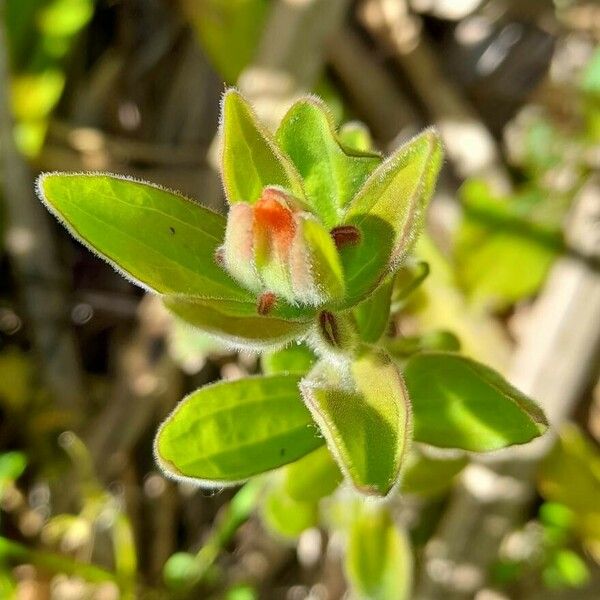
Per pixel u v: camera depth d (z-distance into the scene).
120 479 0.16
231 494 0.16
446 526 0.15
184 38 0.18
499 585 0.15
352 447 0.09
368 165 0.09
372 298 0.10
